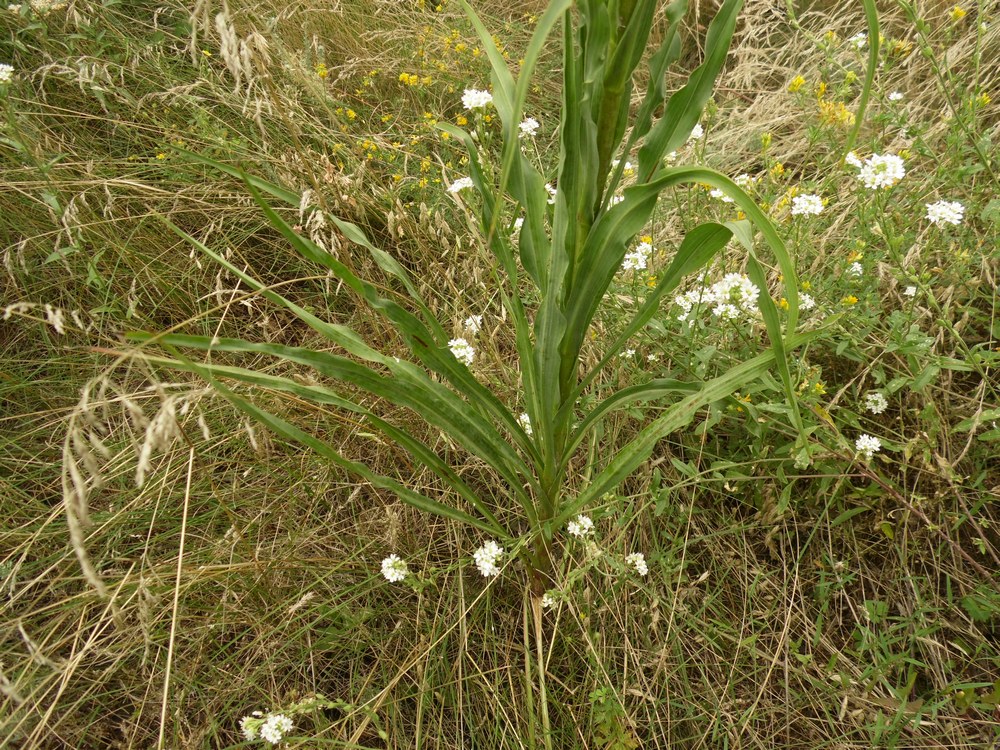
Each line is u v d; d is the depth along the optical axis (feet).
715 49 1.21
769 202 2.09
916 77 2.72
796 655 1.65
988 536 1.80
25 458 2.06
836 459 1.81
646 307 1.35
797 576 1.78
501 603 1.86
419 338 1.31
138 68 2.85
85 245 2.32
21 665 1.68
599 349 2.11
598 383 2.10
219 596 1.79
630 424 2.06
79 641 1.71
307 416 2.01
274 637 1.78
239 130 2.72
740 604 1.83
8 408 2.19
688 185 2.28
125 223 2.43
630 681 1.68
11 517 1.90
